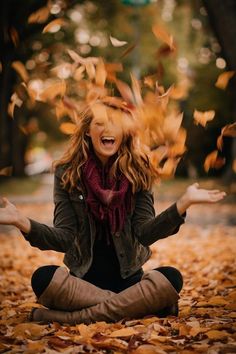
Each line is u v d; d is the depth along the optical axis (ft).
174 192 85.15
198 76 110.73
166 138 14.10
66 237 13.92
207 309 15.67
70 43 90.68
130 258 14.49
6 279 22.90
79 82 14.83
